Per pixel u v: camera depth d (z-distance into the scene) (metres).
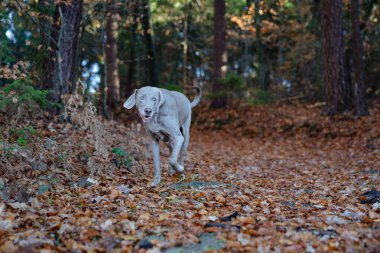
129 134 8.68
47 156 6.73
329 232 4.36
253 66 30.95
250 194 6.40
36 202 5.06
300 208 5.63
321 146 13.70
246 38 28.06
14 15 9.98
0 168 6.00
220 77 19.92
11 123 7.58
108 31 19.30
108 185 6.35
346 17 19.83
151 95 6.33
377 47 20.05
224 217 4.85
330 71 15.81
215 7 20.08
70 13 9.85
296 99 23.25
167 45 28.45
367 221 4.81
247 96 20.48
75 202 5.36
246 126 17.69
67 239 4.09
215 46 20.20
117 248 3.83
